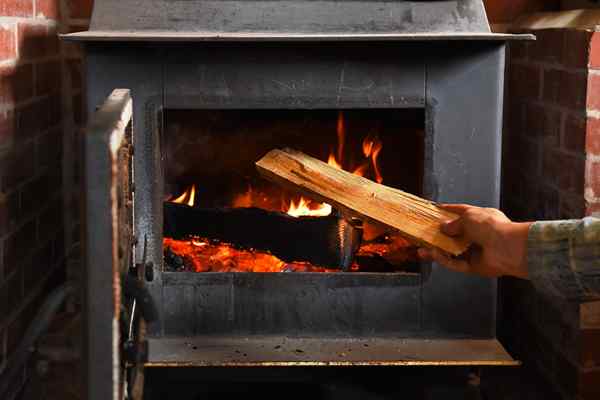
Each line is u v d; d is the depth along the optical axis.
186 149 1.91
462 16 1.73
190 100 1.67
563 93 1.83
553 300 1.87
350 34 1.64
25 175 1.82
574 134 1.77
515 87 2.21
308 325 1.74
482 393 1.88
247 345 1.69
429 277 1.73
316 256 1.81
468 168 1.71
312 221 1.80
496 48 1.68
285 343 1.70
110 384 1.03
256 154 1.92
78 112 2.20
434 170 1.71
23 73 1.81
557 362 1.86
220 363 1.59
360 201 1.53
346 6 1.73
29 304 1.85
